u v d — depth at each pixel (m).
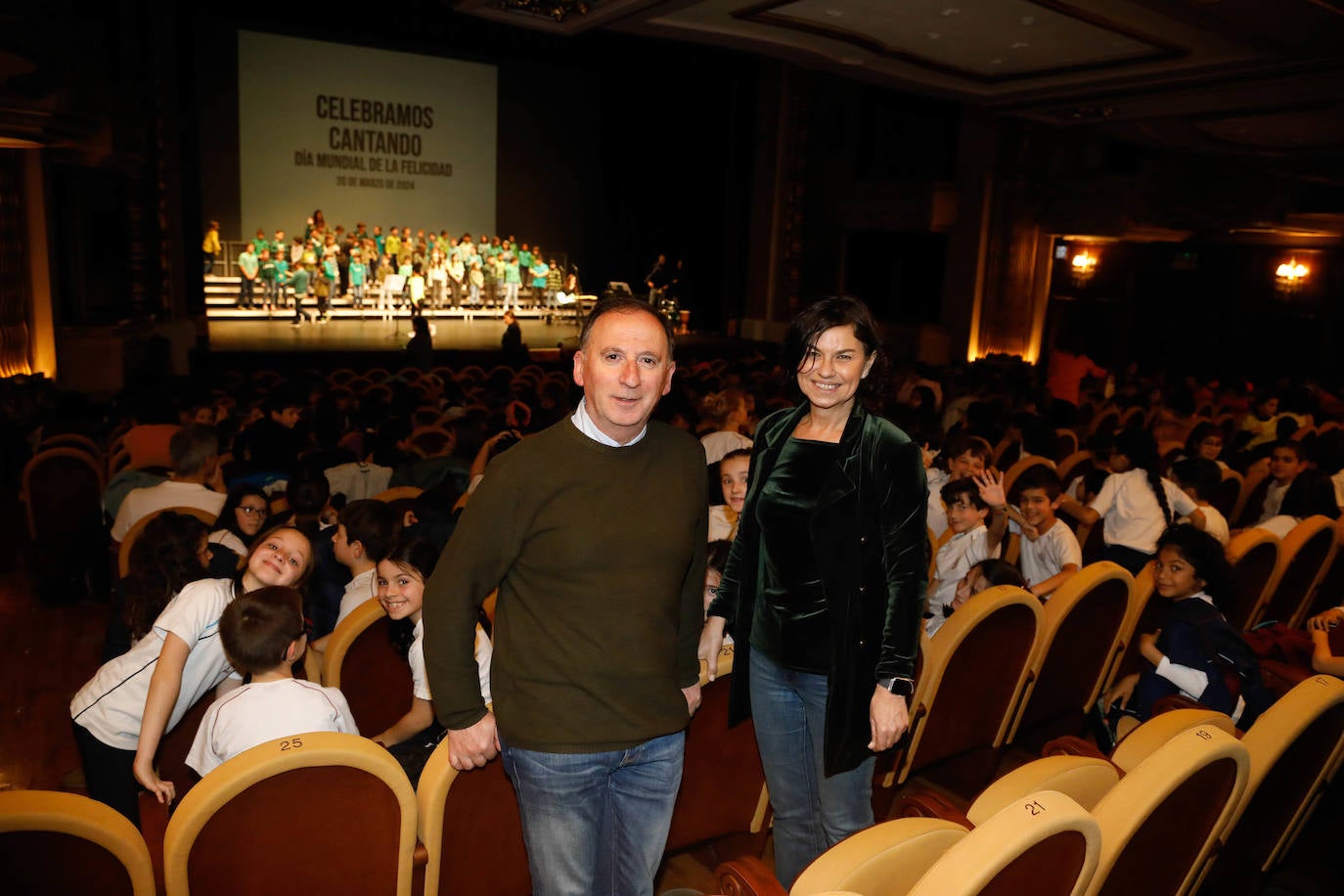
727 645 2.60
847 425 2.14
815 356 2.10
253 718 2.35
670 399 8.41
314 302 19.58
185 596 2.72
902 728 2.06
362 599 3.40
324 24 18.73
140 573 2.96
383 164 20.14
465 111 20.88
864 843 1.71
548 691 1.86
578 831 1.90
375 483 5.55
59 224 12.59
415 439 7.01
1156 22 6.54
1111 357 17.88
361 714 3.24
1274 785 2.30
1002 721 3.25
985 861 1.46
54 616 5.32
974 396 9.87
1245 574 4.20
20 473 7.34
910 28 7.27
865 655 2.12
